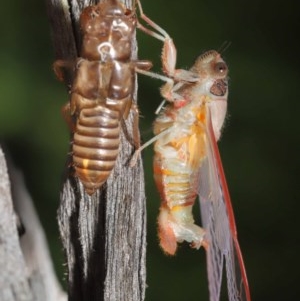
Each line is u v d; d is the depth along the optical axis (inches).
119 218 5.7
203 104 6.4
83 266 5.7
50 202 8.2
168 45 6.1
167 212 6.4
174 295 8.1
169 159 6.4
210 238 6.3
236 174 8.3
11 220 5.4
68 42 5.6
